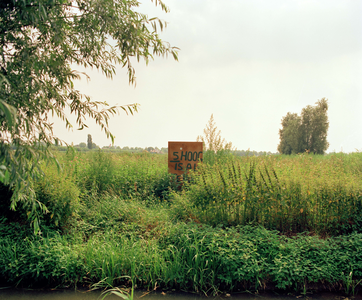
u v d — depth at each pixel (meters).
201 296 3.71
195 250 4.17
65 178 5.62
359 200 4.88
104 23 3.56
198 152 8.81
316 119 35.19
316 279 3.72
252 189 5.02
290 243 4.28
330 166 7.02
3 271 3.96
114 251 4.23
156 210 6.18
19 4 3.00
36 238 4.70
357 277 3.89
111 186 7.96
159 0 3.79
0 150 2.67
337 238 4.59
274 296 3.70
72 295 3.68
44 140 3.49
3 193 5.36
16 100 3.09
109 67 4.64
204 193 5.18
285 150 41.91
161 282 3.98
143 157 10.66
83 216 5.84
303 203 4.93
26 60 3.25
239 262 3.85
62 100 4.03
